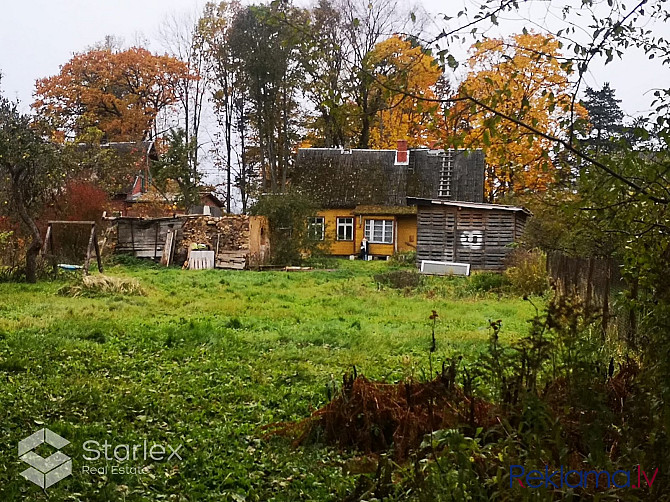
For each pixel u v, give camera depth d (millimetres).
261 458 6020
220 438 6434
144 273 27359
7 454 5734
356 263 37688
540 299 19844
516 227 33000
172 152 40344
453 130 4742
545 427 4004
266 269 32500
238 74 48969
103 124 52406
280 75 45531
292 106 50594
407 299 20188
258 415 7281
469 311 17562
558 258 18391
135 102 53562
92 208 31062
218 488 5309
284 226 34719
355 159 46906
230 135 55125
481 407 5320
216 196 55312
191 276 26172
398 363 10211
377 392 6535
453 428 4816
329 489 5395
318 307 17734
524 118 4727
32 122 22844
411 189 44688
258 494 5277
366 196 44812
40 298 17203
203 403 7680
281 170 54719
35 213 27000
